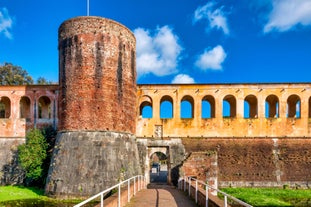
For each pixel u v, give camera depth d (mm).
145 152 32688
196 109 33594
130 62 29328
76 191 24297
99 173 24953
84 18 27000
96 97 26391
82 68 26500
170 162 32094
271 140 32844
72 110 26453
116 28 27875
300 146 32469
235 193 27016
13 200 23703
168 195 20141
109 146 26125
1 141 33625
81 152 25500
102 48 26922
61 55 27984
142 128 33344
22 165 29688
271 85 33625
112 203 12242
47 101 37625
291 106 37375
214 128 33250
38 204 22875
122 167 26375
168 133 33250
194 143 32906
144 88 34000
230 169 31453
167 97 35188
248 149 32500
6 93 34531
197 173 28266
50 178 25750
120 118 27578
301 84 33406
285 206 22188
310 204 23828
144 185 27844
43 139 30906
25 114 37625
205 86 33906
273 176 31094
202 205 14766
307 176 31016
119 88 27672
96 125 26203
